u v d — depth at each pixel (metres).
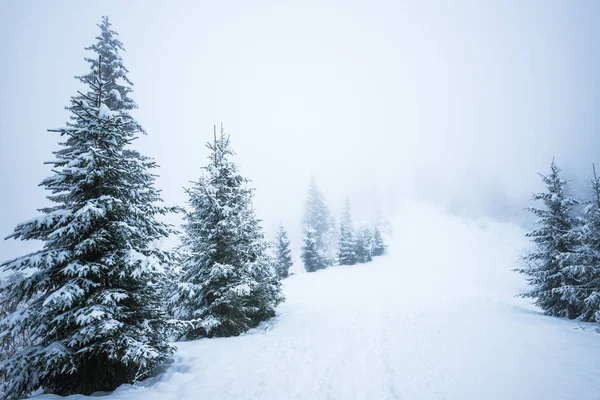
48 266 5.72
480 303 18.23
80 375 6.19
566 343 8.88
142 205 7.17
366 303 18.31
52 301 5.52
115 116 6.85
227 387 6.32
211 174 12.15
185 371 7.30
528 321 12.38
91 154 6.36
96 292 6.07
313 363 7.74
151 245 7.54
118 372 6.67
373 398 5.70
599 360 7.34
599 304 11.44
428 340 9.62
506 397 5.51
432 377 6.58
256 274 12.41
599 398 5.34
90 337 5.54
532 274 14.62
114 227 6.54
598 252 12.36
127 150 13.48
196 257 11.44
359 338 10.13
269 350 8.89
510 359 7.57
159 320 7.13
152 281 7.17
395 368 7.23
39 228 6.09
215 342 9.82
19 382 5.45
